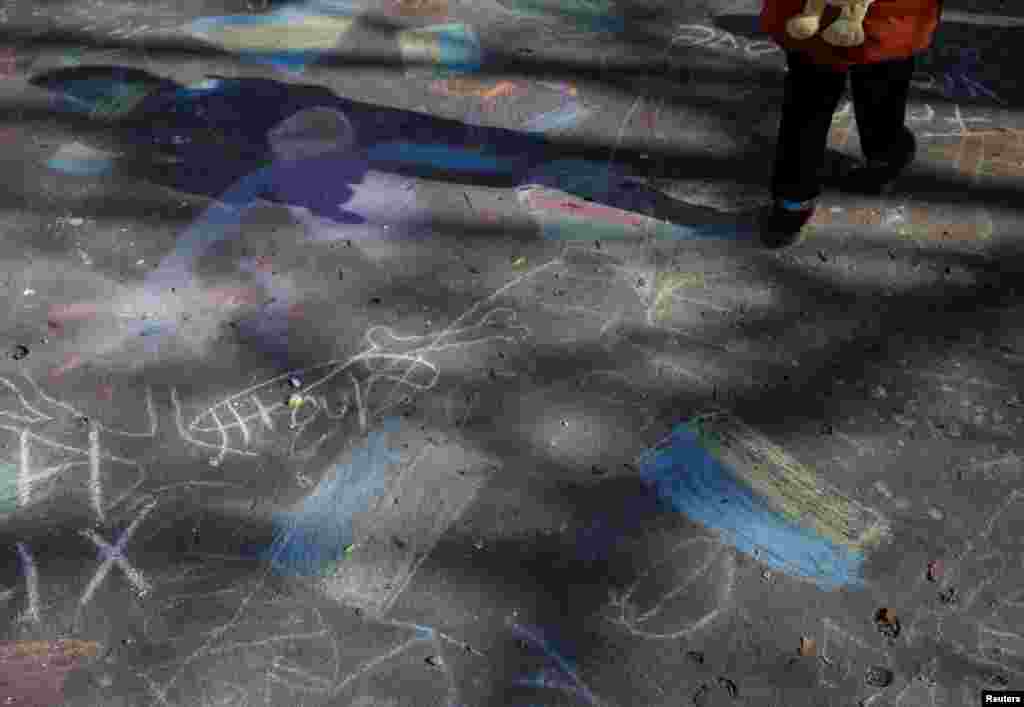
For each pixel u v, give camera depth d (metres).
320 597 2.05
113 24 3.98
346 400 2.45
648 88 3.63
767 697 1.89
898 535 2.15
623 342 2.61
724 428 2.38
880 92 2.77
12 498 2.22
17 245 2.90
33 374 2.51
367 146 3.30
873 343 2.60
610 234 2.96
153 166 3.21
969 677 1.92
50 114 3.44
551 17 4.07
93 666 1.93
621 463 2.31
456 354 2.57
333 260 2.86
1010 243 2.92
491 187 3.14
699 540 2.15
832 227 2.98
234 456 2.32
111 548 2.13
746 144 3.34
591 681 1.92
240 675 1.92
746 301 2.73
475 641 1.98
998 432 2.37
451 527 2.17
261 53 3.80
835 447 2.34
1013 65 3.70
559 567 2.10
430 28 3.99
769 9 2.52
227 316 2.68
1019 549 2.12
